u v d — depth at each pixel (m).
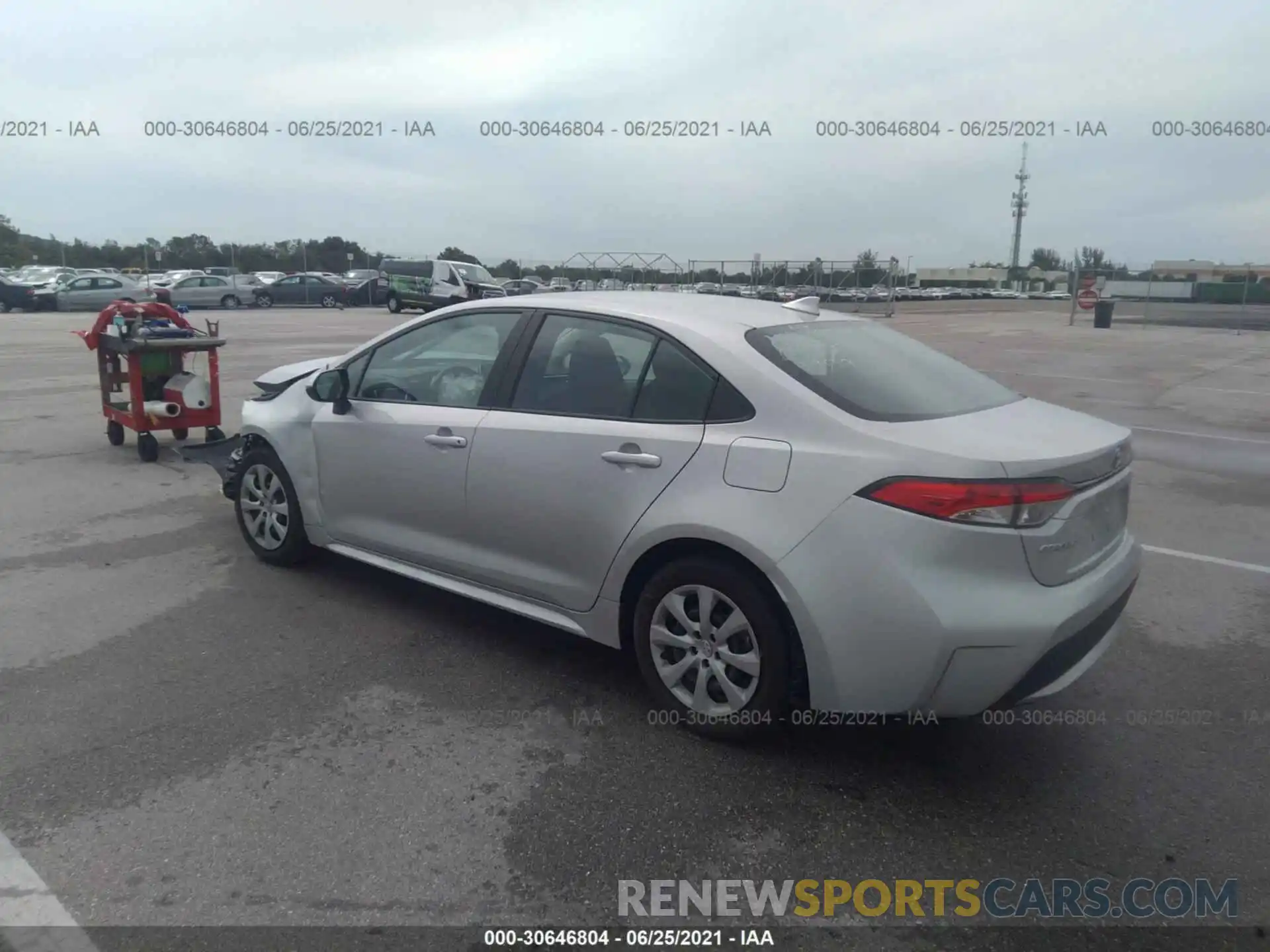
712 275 32.47
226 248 58.84
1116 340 24.84
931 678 3.05
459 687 4.00
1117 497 3.48
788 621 3.30
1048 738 3.68
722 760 3.47
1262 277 43.25
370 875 2.80
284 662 4.20
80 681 3.96
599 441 3.69
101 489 7.12
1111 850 3.01
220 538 5.93
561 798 3.21
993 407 3.70
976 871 2.91
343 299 41.94
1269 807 3.25
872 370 3.70
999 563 3.00
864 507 3.08
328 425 4.81
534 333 4.13
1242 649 4.54
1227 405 12.76
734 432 3.40
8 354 16.86
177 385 8.06
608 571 3.73
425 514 4.39
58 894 2.68
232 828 3.00
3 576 5.20
